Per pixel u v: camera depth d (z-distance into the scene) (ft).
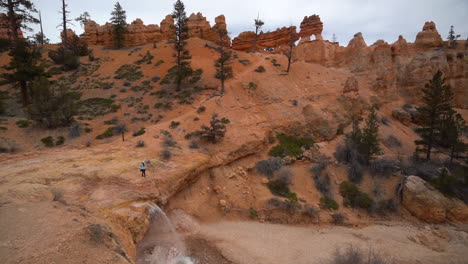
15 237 27.09
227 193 75.25
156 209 53.06
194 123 99.96
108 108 114.42
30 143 79.46
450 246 64.75
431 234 70.85
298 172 91.61
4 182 47.78
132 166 63.10
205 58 166.40
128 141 84.43
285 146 102.01
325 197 82.74
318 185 86.74
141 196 52.60
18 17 122.42
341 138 114.42
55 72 151.53
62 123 91.86
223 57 128.67
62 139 84.43
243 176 83.41
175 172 64.54
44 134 85.56
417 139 123.85
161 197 56.70
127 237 39.83
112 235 32.14
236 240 60.13
